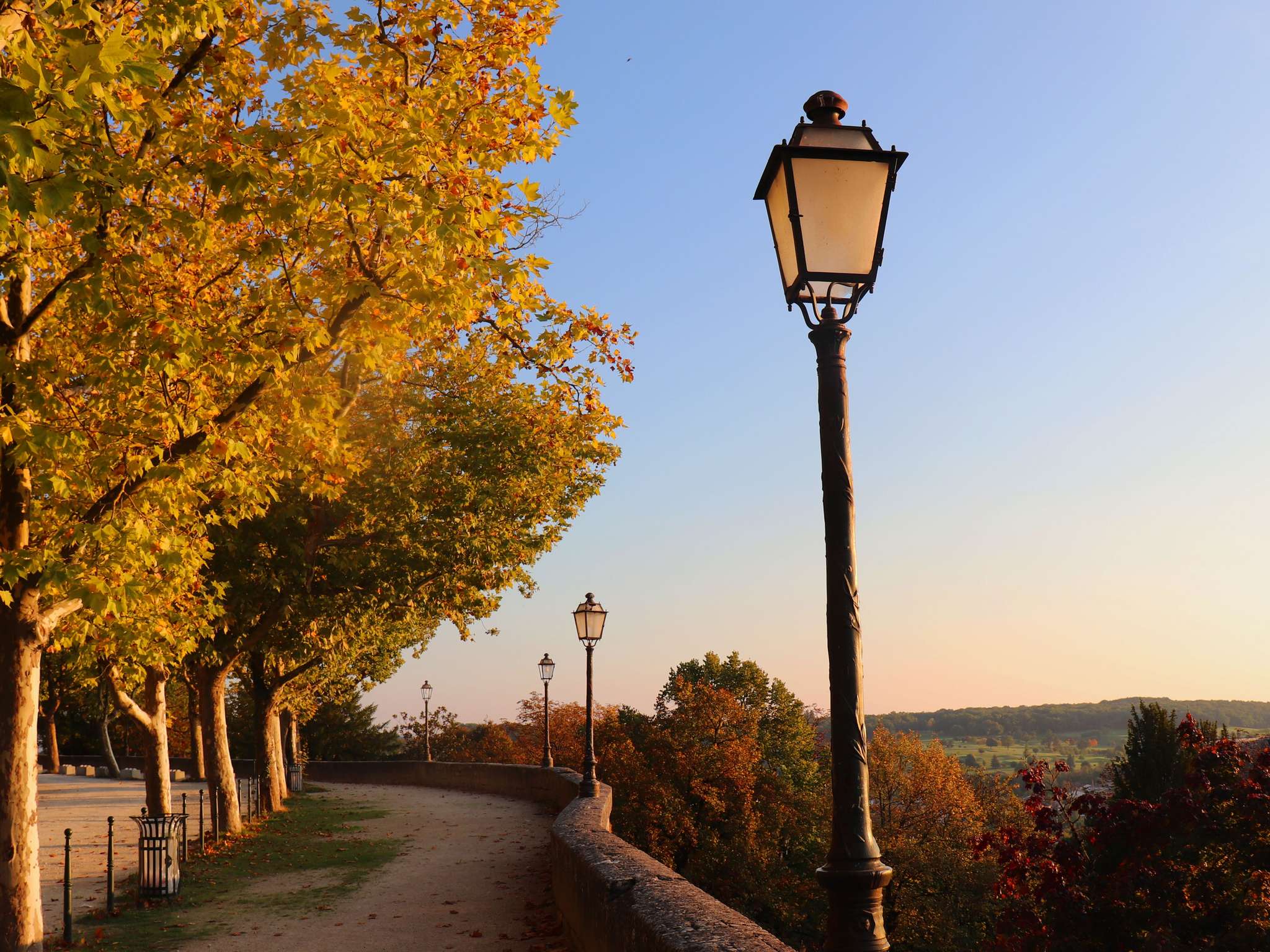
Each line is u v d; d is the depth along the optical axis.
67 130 8.02
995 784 64.38
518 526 22.17
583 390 16.27
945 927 49.25
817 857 49.94
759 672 61.91
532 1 11.14
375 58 10.23
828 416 4.00
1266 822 12.83
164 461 10.38
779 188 4.21
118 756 63.84
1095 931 13.32
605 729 53.19
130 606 10.04
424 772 44.47
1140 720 28.39
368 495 19.23
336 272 10.66
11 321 10.12
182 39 10.05
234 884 15.78
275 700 30.36
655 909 6.21
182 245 11.08
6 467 10.20
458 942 11.05
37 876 9.90
